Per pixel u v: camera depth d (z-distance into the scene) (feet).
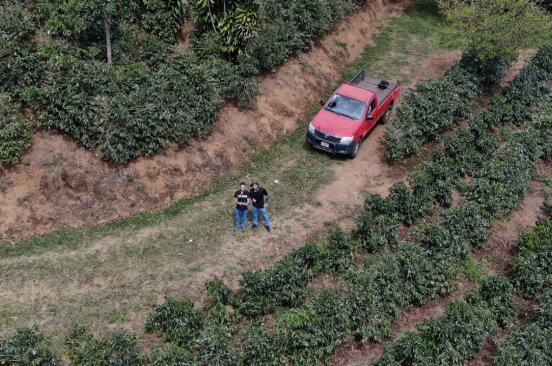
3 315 40.81
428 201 55.06
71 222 48.88
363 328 41.86
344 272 47.03
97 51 55.21
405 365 40.16
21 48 51.52
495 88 78.64
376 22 93.04
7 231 46.88
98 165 50.80
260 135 62.18
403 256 46.65
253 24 62.13
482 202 55.98
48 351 36.06
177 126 53.93
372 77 76.18
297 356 39.09
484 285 47.11
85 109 49.73
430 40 89.25
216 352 37.04
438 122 64.54
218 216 52.37
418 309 45.83
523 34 70.54
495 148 64.28
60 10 57.11
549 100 77.00
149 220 50.85
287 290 43.50
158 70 57.31
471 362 42.19
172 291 44.37
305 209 54.49
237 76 60.39
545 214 58.23
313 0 73.61
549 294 46.21
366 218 49.83
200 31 66.18
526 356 40.47
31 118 49.93
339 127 60.23
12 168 48.26
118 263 46.21
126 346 36.19
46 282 43.80
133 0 61.16
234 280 46.09
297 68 71.51
